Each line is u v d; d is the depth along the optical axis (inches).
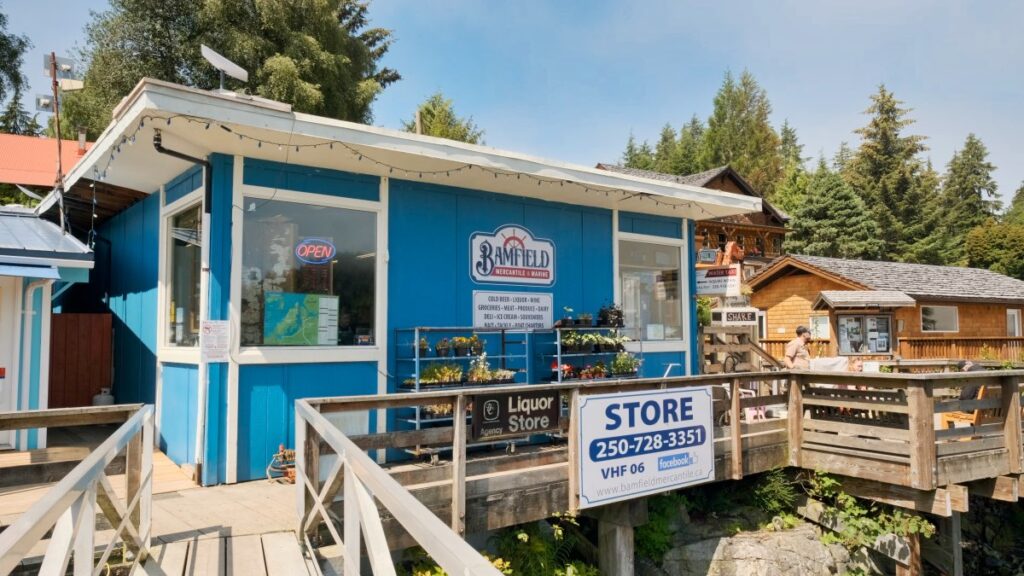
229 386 245.4
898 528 279.9
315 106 826.2
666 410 261.0
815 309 767.1
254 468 249.9
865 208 1540.4
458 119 1565.0
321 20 882.1
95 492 106.7
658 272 396.2
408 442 204.7
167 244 297.9
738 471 284.8
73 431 335.6
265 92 779.4
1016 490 289.0
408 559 216.8
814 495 309.3
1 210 346.3
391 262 288.8
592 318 357.7
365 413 274.7
